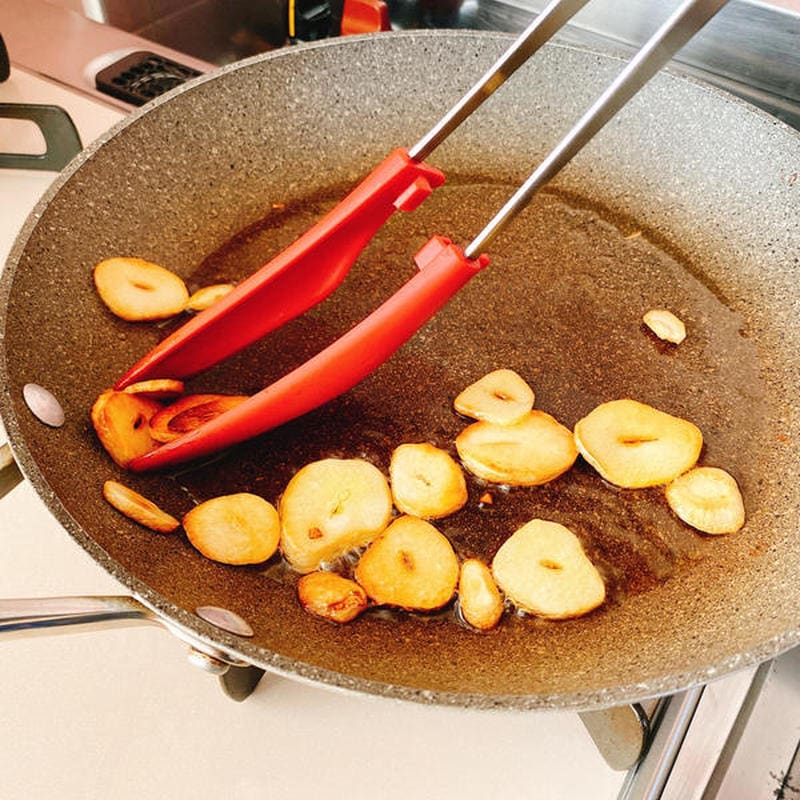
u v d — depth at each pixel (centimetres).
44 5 46
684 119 37
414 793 25
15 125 41
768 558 27
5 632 22
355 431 30
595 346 33
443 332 33
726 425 31
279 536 27
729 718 26
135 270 32
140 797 25
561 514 29
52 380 28
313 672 21
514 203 24
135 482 28
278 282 29
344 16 42
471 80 38
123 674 27
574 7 24
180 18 50
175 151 34
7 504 30
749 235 36
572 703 21
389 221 36
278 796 25
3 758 25
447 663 24
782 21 38
